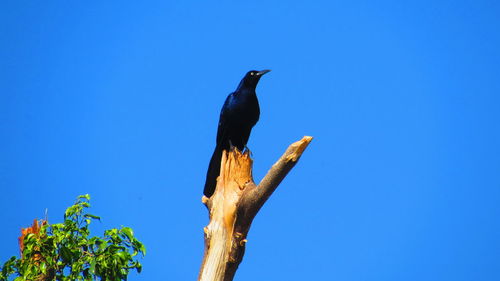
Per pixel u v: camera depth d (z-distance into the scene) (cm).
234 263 1202
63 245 1190
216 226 1217
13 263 1238
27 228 1318
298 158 1124
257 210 1199
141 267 1264
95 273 1211
